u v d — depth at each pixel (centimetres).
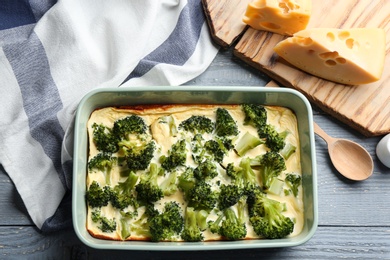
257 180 83
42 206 87
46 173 87
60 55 88
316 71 90
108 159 81
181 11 90
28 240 88
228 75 92
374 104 90
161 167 82
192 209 80
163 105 84
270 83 92
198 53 91
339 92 90
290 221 80
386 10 93
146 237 80
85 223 80
